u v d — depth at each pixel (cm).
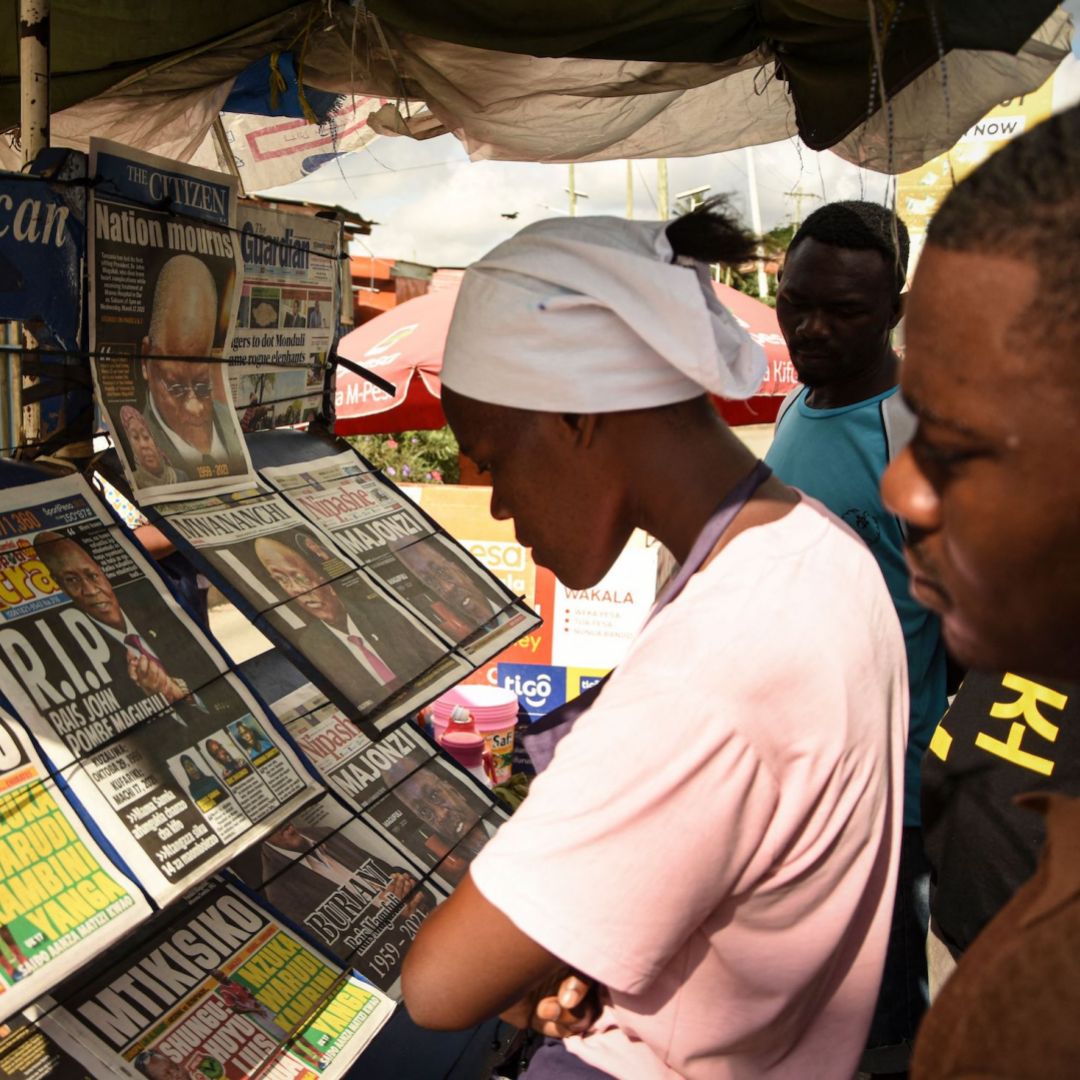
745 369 95
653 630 86
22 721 103
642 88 235
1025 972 43
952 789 138
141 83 244
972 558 46
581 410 88
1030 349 42
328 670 129
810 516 91
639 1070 93
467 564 177
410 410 595
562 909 80
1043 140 44
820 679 81
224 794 116
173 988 119
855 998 97
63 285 125
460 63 232
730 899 84
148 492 134
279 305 171
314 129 306
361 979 132
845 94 194
